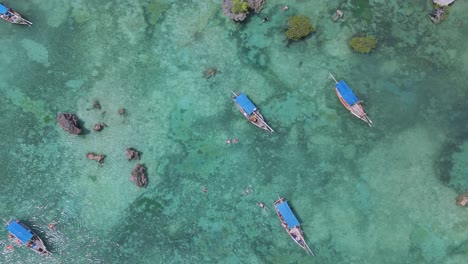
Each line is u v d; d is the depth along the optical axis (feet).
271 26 132.77
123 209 130.93
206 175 130.82
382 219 127.34
